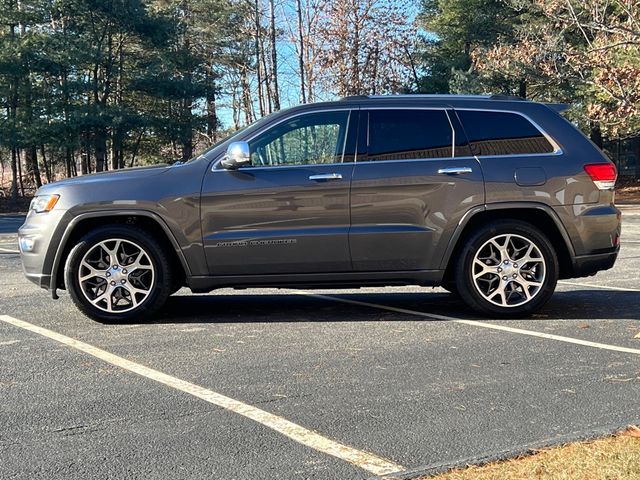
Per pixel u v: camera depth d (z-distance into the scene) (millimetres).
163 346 5219
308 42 23875
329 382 4320
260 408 3867
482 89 30375
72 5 30516
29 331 5727
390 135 5996
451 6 34125
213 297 7445
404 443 3367
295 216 5824
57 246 5863
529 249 6008
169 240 5938
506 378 4383
